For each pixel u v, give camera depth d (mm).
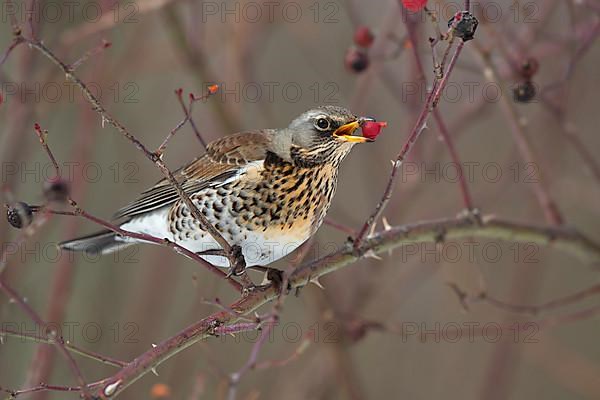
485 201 14289
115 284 14227
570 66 10383
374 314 13914
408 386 15039
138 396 13375
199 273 14422
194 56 12938
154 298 13680
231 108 13438
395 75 13164
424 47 11414
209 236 9484
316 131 9414
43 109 11922
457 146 15625
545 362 14188
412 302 15484
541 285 15438
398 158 7910
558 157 13680
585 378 14031
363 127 9422
